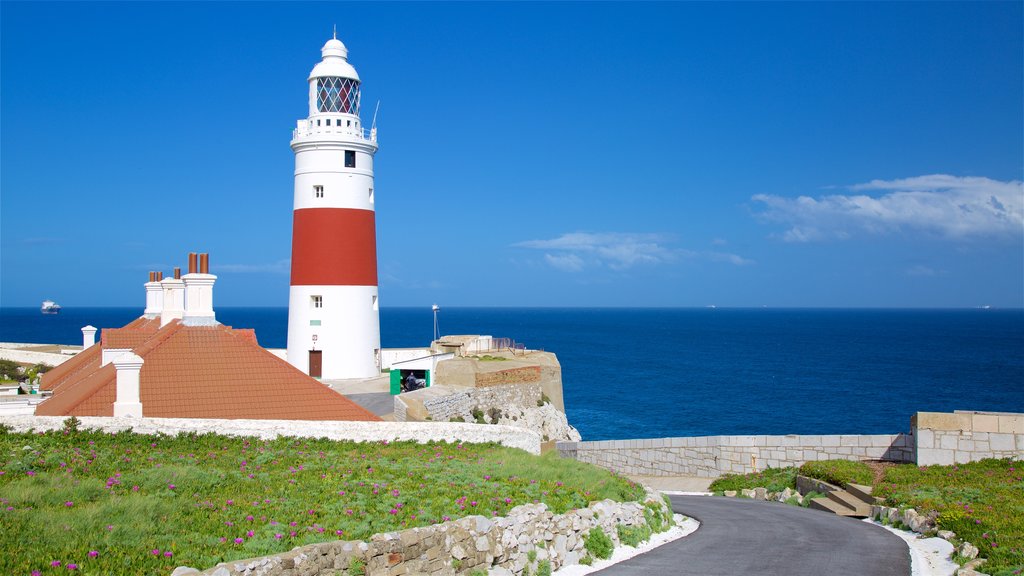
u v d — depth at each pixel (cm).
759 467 3506
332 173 5631
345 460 2417
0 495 1633
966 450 2953
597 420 8094
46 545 1350
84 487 1747
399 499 1848
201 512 1642
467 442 3077
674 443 3775
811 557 1897
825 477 3008
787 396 9700
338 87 5697
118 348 3888
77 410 2869
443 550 1608
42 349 8625
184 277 3469
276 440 2739
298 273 5722
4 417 2453
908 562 1834
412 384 5762
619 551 2039
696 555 1950
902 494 2502
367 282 5788
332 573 1417
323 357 5666
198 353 3306
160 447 2472
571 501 2064
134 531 1459
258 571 1304
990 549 1784
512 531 1767
